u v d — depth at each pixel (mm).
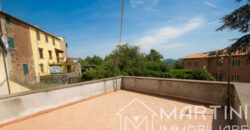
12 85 7512
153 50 37000
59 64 16500
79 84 4039
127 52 17172
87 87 4332
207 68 20453
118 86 5805
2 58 7141
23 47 11156
